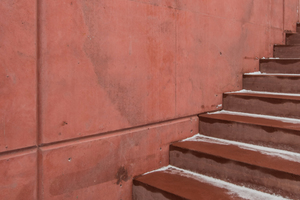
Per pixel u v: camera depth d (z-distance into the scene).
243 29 3.79
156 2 2.56
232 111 3.40
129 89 2.38
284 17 4.76
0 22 1.63
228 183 2.35
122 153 2.38
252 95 3.21
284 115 2.94
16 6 1.69
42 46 1.82
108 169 2.28
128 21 2.33
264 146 2.62
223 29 3.43
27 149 1.81
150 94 2.57
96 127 2.16
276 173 2.06
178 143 2.84
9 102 1.69
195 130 3.13
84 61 2.05
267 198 2.05
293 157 2.33
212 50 3.28
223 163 2.38
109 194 2.30
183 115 2.95
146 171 2.62
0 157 1.68
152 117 2.61
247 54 3.89
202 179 2.45
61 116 1.94
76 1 1.97
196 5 3.02
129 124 2.41
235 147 2.65
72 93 1.99
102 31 2.15
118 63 2.28
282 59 3.88
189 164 2.65
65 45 1.93
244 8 3.80
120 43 2.28
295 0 5.04
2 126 1.67
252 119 2.88
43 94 1.84
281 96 3.11
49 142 1.89
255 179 2.18
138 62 2.44
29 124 1.78
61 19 1.90
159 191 2.25
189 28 2.94
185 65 2.93
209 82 3.27
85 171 2.12
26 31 1.74
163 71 2.69
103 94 2.19
